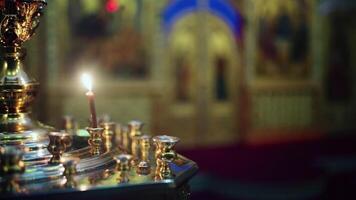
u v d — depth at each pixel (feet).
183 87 22.41
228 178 17.93
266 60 24.03
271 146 23.18
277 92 24.40
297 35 24.81
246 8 23.34
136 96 21.01
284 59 24.52
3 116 4.84
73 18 19.30
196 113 22.77
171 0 21.75
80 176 4.13
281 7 24.30
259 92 23.89
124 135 6.05
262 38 23.85
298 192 17.49
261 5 23.67
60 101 18.90
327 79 25.88
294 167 19.34
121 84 20.57
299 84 25.00
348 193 19.89
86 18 19.60
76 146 4.88
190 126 22.67
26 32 4.87
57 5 18.78
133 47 20.81
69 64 19.25
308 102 25.38
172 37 21.97
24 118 4.92
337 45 26.00
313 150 22.74
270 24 24.04
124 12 20.48
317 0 25.18
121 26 20.45
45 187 3.72
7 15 4.68
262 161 20.16
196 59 22.72
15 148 4.15
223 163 19.80
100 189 3.76
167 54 21.80
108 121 6.43
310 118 25.43
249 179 17.70
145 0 20.97
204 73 22.93
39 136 4.77
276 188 17.33
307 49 25.16
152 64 21.38
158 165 4.39
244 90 23.62
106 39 20.13
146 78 21.27
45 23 18.22
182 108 22.43
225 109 23.56
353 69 26.50
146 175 4.25
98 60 19.97
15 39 4.78
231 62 23.59
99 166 4.45
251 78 23.61
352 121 26.58
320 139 25.35
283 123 24.66
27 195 3.53
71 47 19.26
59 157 4.22
